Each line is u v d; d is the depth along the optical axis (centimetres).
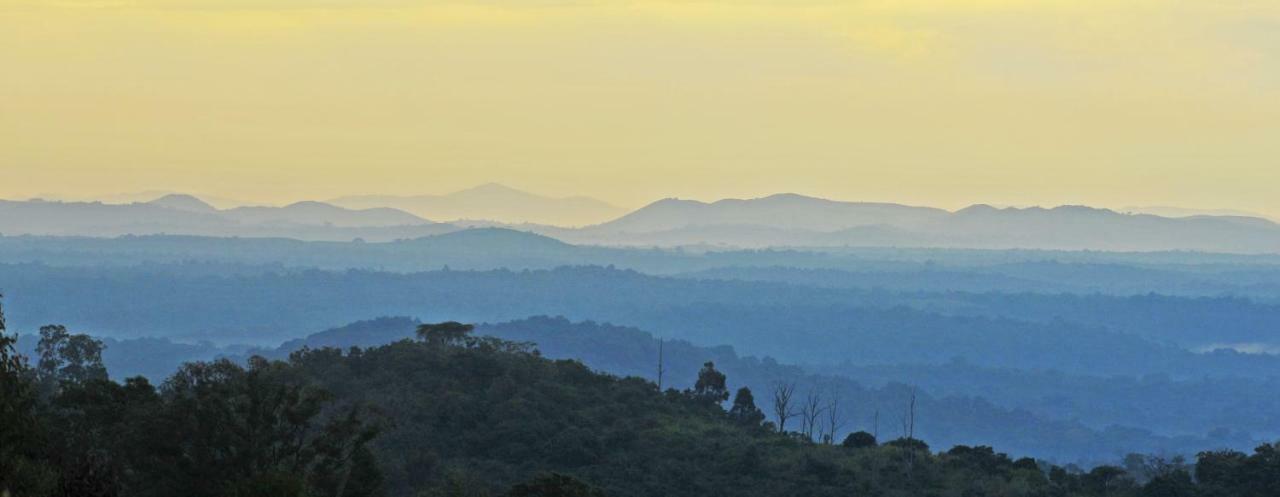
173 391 17225
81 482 10575
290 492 12900
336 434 15325
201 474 14400
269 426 14812
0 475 9900
